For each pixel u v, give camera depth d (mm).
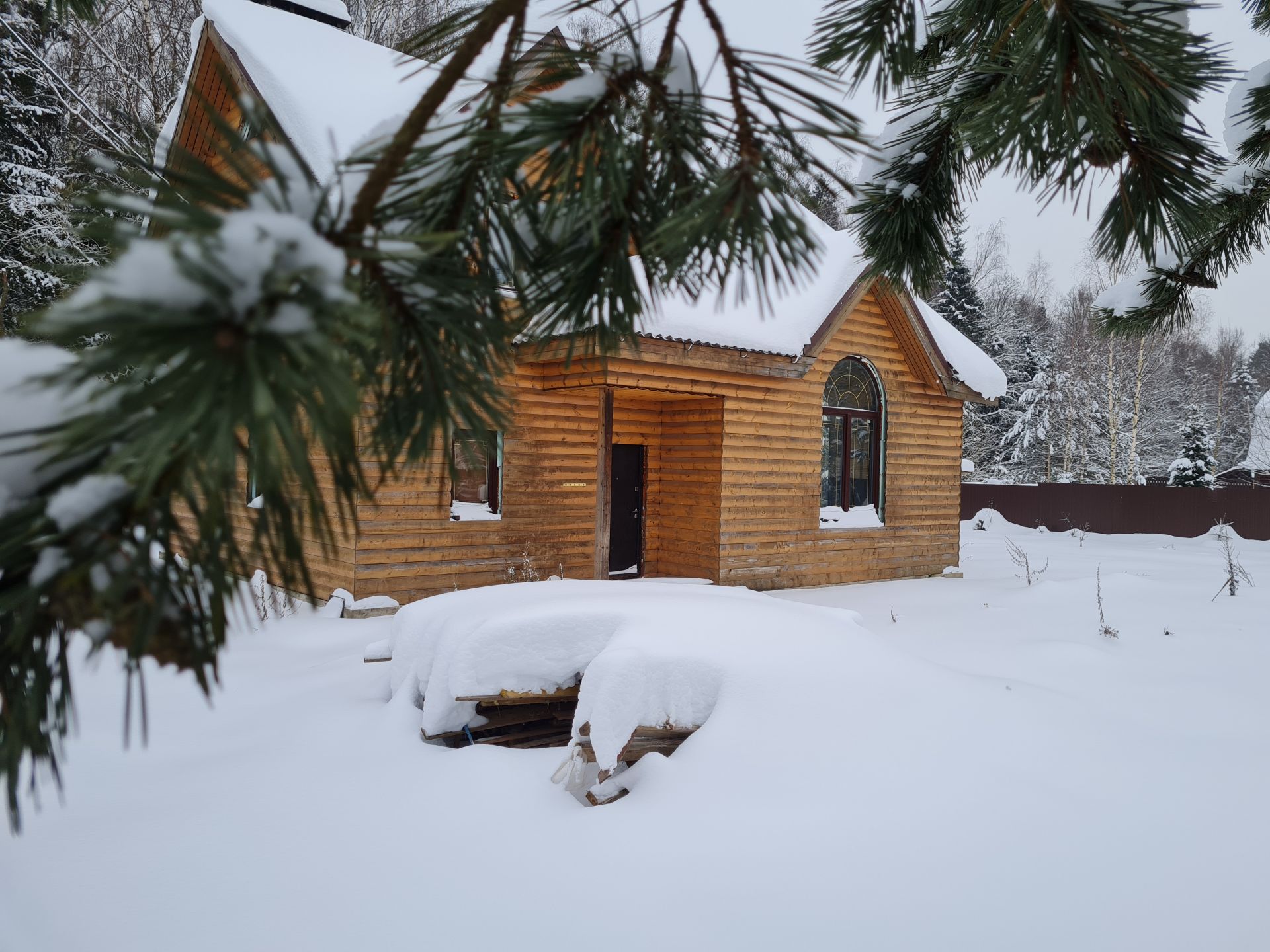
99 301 419
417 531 8234
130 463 467
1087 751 3564
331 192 653
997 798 3053
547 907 2523
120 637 490
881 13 1491
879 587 11062
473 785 3383
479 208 850
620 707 3383
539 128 806
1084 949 2289
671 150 912
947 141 1727
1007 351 35281
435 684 4027
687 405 10516
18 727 522
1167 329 2541
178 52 15883
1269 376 39188
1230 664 5988
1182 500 21594
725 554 10000
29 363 509
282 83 8000
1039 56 1170
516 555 9016
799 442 10758
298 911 2551
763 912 2439
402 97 8531
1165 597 9008
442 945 2357
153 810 3252
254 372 424
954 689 3883
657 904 2504
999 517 25125
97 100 11875
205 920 2516
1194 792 3309
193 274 428
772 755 3246
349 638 6660
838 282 10297
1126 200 1360
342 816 3172
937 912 2434
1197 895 2559
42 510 493
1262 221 2232
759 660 3738
